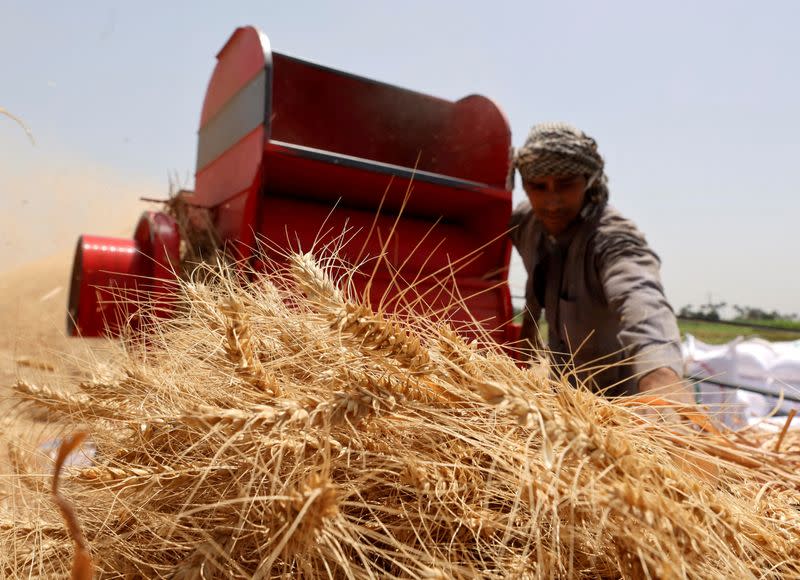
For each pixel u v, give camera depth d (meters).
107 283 2.85
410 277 3.00
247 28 3.12
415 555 0.88
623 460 0.71
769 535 0.92
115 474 0.90
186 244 3.35
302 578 0.85
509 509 0.93
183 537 0.95
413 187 3.07
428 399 0.92
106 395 1.13
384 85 4.19
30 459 1.17
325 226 2.98
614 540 0.80
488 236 3.37
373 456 0.93
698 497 0.79
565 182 2.57
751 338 4.22
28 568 1.02
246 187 2.83
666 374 1.85
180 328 1.33
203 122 3.91
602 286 2.62
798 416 2.23
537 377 0.92
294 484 0.85
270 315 1.12
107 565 0.97
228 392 1.03
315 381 0.98
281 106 3.88
